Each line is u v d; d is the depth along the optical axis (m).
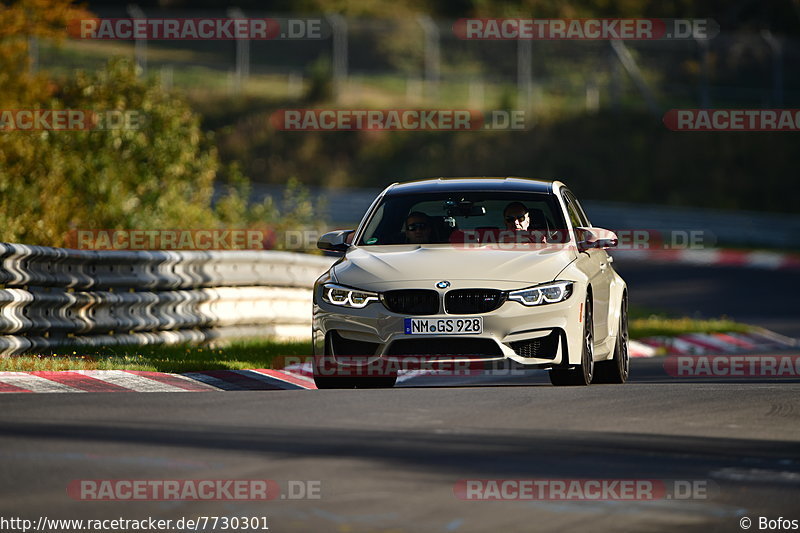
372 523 17.22
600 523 17.53
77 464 21.03
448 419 26.78
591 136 180.88
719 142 177.75
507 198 38.09
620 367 40.25
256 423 25.88
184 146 75.25
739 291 108.19
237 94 196.88
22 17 82.69
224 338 54.75
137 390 34.31
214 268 54.62
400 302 33.91
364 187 176.12
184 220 74.50
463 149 180.62
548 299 34.03
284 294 61.53
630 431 25.55
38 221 61.44
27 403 29.03
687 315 91.50
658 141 179.00
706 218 152.38
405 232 37.25
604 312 38.25
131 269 48.31
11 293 39.72
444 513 17.88
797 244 148.62
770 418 28.16
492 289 33.78
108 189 70.12
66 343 43.16
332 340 34.53
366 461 21.64
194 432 24.56
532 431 25.27
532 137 181.88
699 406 30.16
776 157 175.75
